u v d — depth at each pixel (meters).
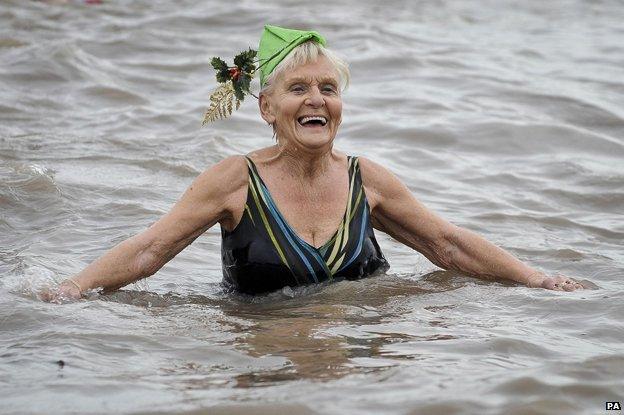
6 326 7.25
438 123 14.61
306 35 8.08
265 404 5.88
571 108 15.66
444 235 8.70
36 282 8.12
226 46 19.58
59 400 5.98
